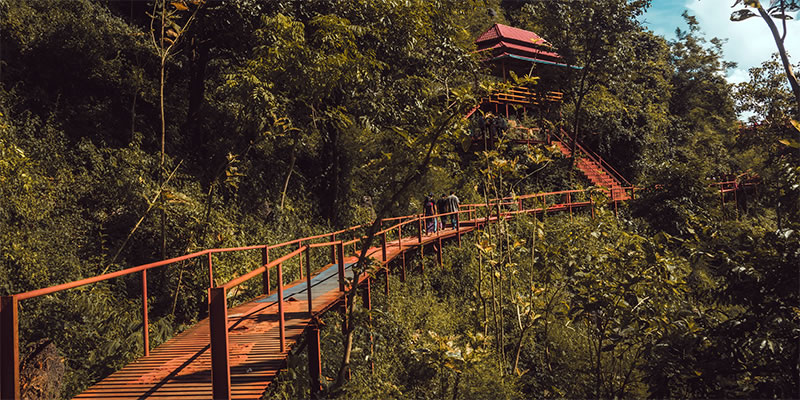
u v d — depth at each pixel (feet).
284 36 41.32
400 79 53.78
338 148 63.67
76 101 46.73
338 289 29.63
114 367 20.33
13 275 25.57
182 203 34.04
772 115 81.51
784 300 19.15
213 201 40.29
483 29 118.83
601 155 108.37
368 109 50.70
